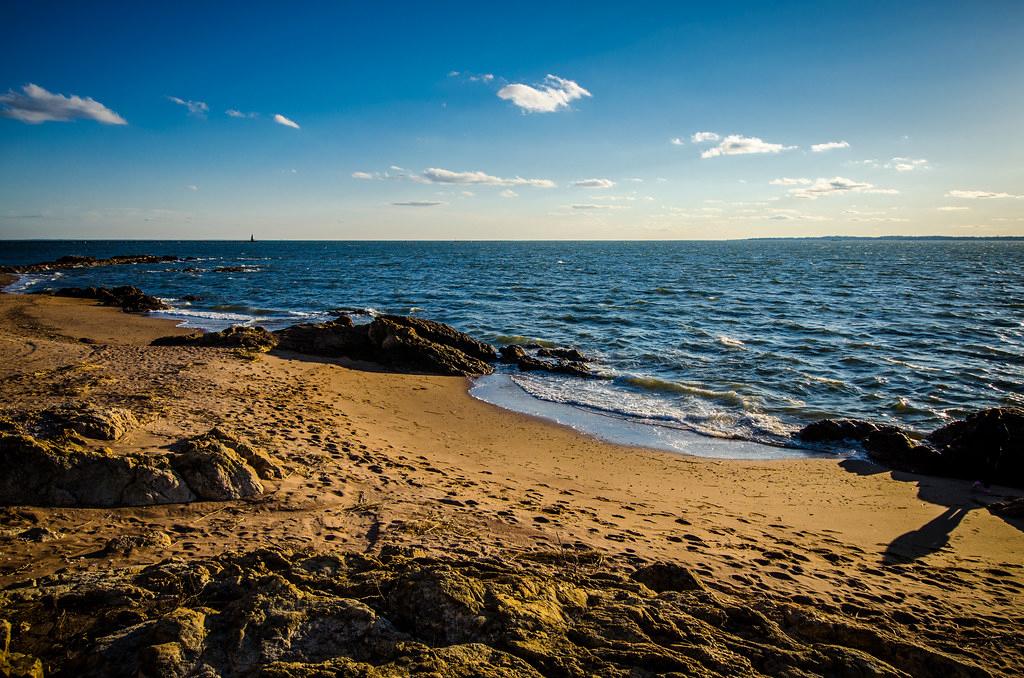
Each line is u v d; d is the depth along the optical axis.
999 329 28.97
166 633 4.01
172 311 34.97
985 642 5.22
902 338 26.66
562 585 5.14
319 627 4.17
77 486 6.84
